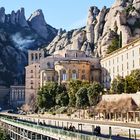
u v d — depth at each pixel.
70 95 193.25
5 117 165.62
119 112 126.25
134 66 183.38
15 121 116.25
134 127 54.62
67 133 57.72
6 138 128.62
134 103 126.50
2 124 163.25
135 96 127.12
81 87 186.00
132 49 185.25
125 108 123.50
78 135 52.59
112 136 61.03
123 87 167.12
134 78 162.25
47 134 71.56
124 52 197.12
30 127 89.12
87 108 164.88
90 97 174.62
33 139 90.94
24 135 102.56
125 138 56.88
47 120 118.75
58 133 63.22
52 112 191.75
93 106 161.88
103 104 144.12
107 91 180.50
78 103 179.75
